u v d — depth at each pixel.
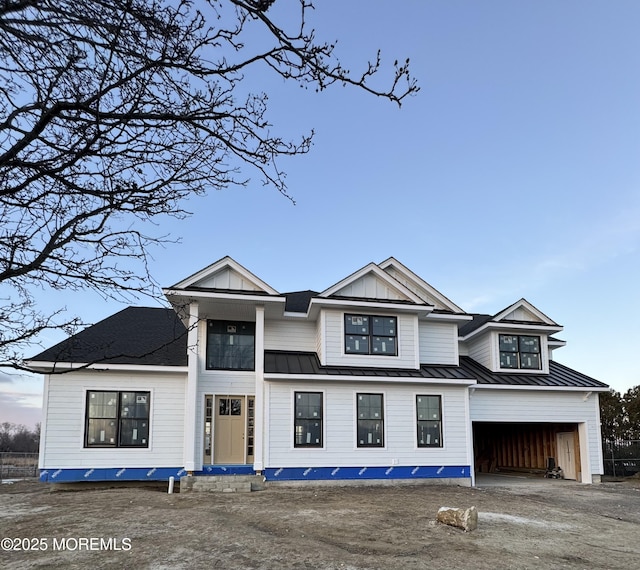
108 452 15.44
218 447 16.31
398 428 16.73
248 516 10.80
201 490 14.60
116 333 17.81
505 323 19.77
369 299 17.33
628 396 27.16
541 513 12.40
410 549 8.53
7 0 2.30
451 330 19.34
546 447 21.75
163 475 15.66
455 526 10.18
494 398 18.70
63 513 11.20
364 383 16.78
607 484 18.80
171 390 16.25
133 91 2.84
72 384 15.50
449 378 17.27
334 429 16.23
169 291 15.50
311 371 16.45
